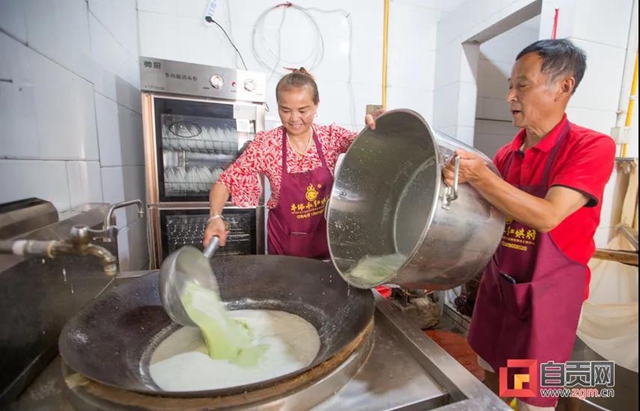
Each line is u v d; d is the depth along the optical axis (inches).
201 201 61.6
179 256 29.1
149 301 29.9
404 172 37.4
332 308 31.0
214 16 73.5
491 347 38.8
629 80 55.6
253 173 46.9
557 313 32.4
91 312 24.0
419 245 22.2
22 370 20.1
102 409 17.2
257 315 33.4
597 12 53.3
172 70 56.4
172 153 61.0
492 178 23.8
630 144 55.0
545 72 30.5
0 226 18.6
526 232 34.0
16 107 26.1
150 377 24.1
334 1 81.7
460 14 81.7
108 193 49.8
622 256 44.6
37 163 29.4
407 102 91.7
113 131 53.5
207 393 16.5
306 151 47.0
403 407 18.8
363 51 85.7
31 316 21.1
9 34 25.4
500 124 97.1
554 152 32.6
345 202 34.9
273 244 50.1
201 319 26.8
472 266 27.5
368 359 23.3
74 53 39.9
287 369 25.1
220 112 60.9
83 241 18.5
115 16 59.8
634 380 44.7
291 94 40.6
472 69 83.9
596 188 27.7
